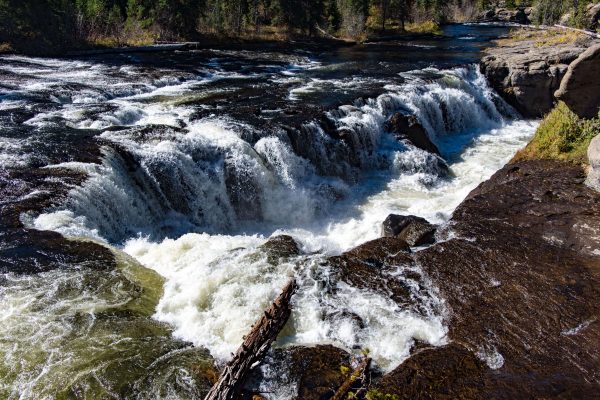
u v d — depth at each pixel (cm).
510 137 2250
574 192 1126
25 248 921
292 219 1502
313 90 2228
